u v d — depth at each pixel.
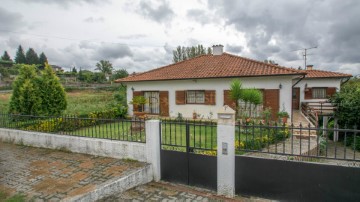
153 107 16.20
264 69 12.58
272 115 11.91
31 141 7.50
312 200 4.15
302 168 4.19
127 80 16.45
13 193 4.23
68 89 31.95
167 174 5.40
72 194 4.11
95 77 47.25
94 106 18.31
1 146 7.58
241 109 11.52
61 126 7.32
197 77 13.62
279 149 7.75
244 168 4.62
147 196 4.61
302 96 17.47
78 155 6.39
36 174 5.12
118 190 4.65
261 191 4.52
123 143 5.87
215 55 17.27
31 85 10.44
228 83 13.09
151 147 5.43
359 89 13.44
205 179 4.98
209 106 13.81
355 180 3.88
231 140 4.58
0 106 15.38
